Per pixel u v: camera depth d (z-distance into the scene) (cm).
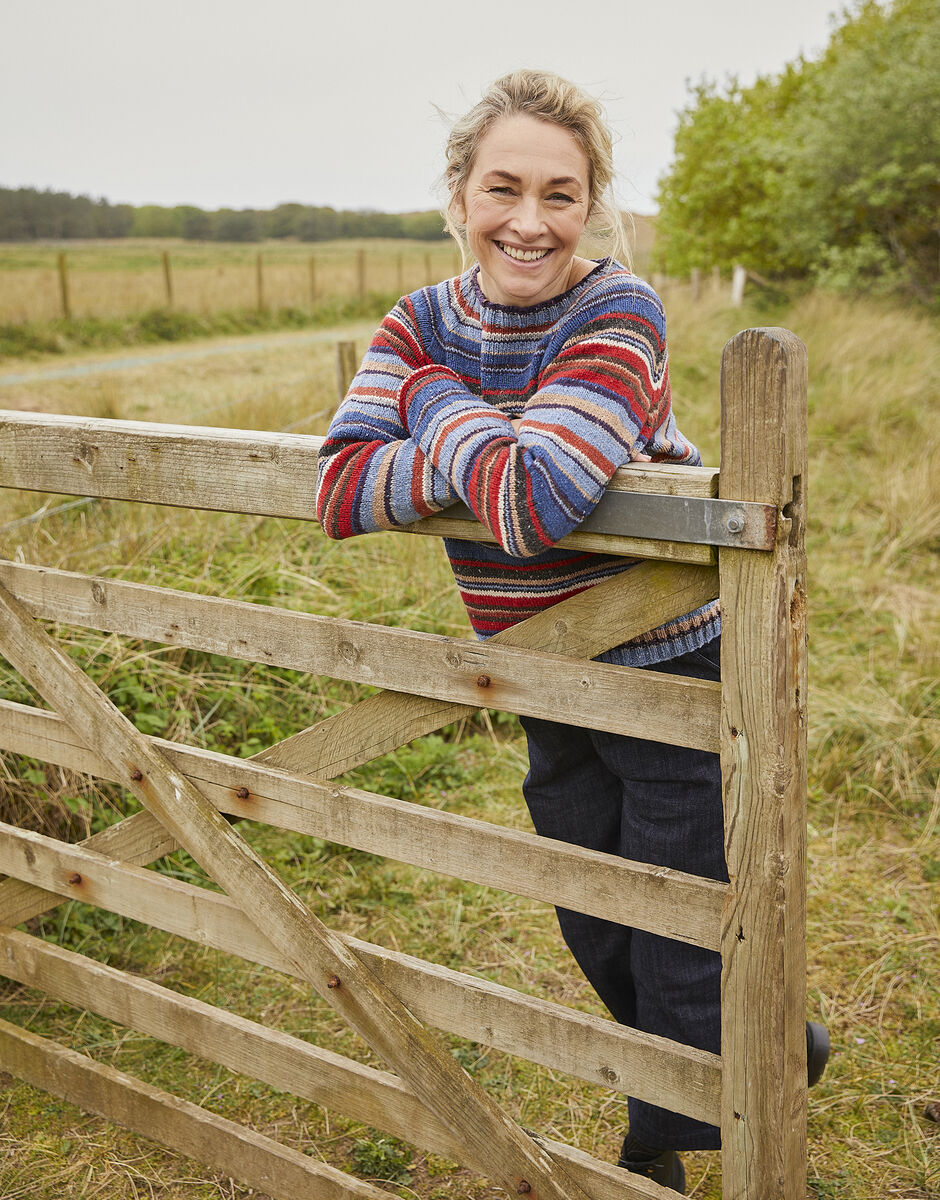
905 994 263
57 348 1446
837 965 275
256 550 440
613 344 137
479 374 155
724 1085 145
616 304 141
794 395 122
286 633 172
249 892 183
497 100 141
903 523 587
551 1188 163
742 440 124
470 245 149
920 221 1430
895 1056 243
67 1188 206
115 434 180
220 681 366
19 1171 210
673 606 139
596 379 135
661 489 131
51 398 1038
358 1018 176
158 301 1772
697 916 143
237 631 177
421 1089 172
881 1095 232
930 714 399
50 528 418
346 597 425
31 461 192
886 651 455
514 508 132
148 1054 247
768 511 123
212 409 680
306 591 417
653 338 141
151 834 202
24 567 202
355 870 319
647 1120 174
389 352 158
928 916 294
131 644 356
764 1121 143
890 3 2027
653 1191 157
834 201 1498
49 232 5869
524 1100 233
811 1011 258
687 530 129
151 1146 217
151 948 284
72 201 5947
